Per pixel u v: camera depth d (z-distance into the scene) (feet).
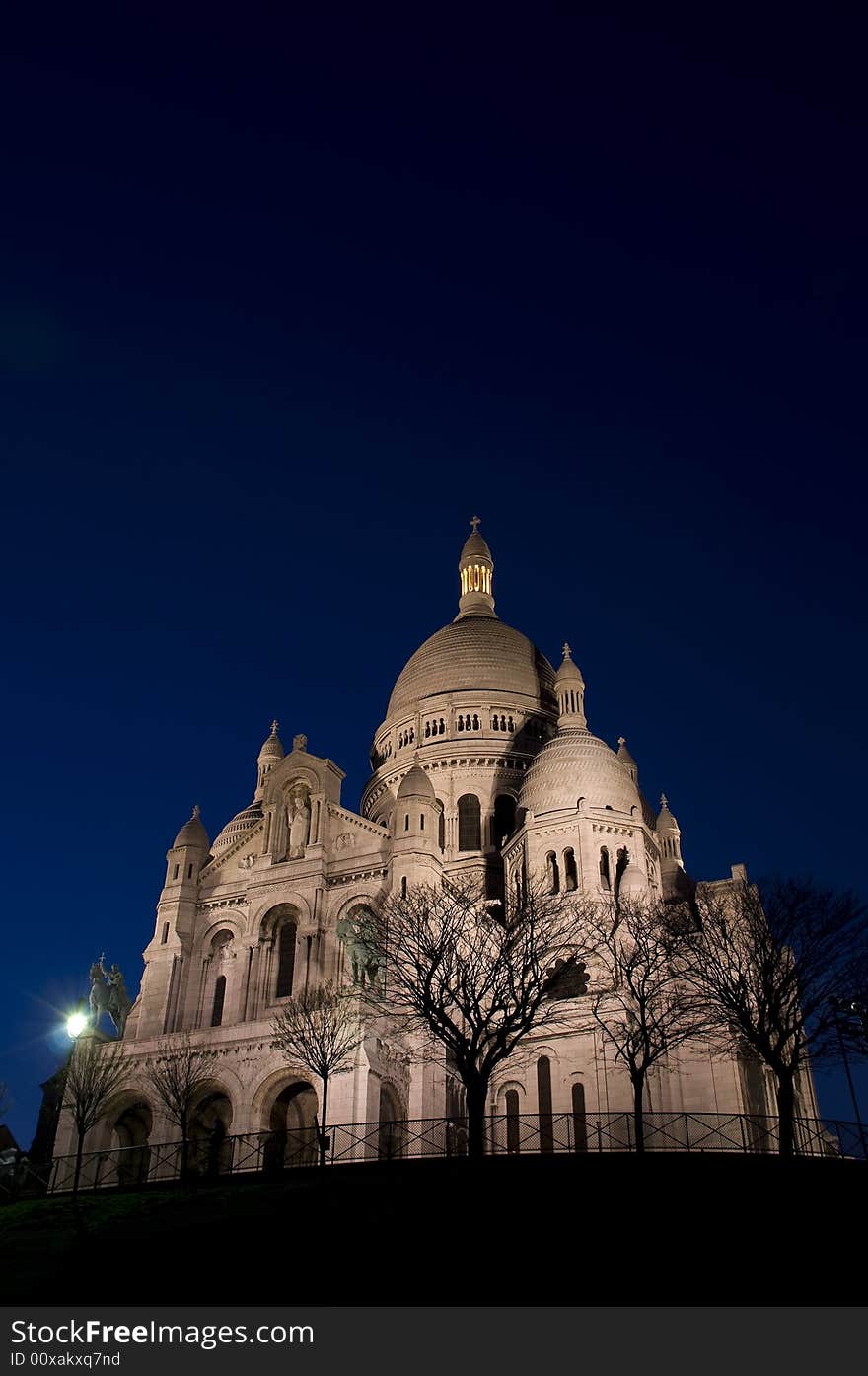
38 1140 311.47
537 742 366.63
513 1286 110.11
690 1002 221.46
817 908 204.74
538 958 209.26
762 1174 152.87
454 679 383.04
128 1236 144.56
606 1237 123.75
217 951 292.40
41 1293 119.34
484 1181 156.15
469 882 305.12
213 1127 240.73
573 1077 249.96
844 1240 119.24
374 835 287.48
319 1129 213.05
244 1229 138.41
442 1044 245.45
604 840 295.89
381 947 227.40
